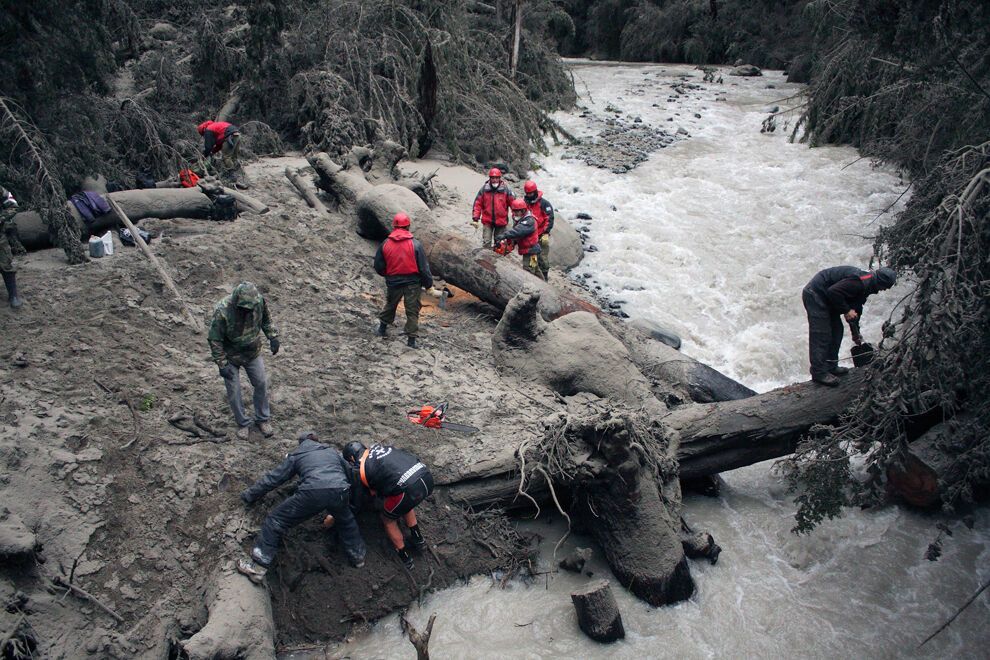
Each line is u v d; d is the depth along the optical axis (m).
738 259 12.18
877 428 6.37
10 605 5.05
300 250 9.79
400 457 6.18
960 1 6.91
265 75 14.21
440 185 13.15
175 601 5.66
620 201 14.11
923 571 6.79
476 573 6.62
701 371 8.68
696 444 7.32
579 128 18.48
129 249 8.75
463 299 10.23
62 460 5.95
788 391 7.50
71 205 8.95
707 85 24.52
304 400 7.26
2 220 7.08
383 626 6.18
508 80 16.81
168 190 9.93
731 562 6.84
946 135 11.84
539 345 8.48
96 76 10.90
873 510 7.50
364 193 10.79
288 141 14.54
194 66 14.80
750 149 17.09
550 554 6.83
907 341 6.26
